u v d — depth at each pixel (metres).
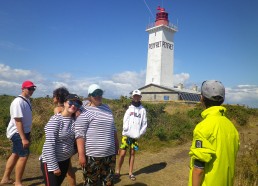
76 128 3.91
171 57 49.94
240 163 6.26
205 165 2.31
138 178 6.21
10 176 5.84
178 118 13.84
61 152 3.80
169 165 7.39
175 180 6.20
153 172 6.71
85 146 3.95
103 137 3.96
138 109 6.09
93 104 4.11
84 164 3.89
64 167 3.89
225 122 2.41
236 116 16.48
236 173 5.95
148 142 9.82
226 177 2.30
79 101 3.86
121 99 15.38
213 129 2.31
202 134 2.31
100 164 3.95
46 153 3.66
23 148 5.08
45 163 3.69
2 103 15.96
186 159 8.12
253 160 6.11
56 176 3.70
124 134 6.05
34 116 10.90
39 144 8.23
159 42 48.88
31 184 5.48
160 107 14.53
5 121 10.05
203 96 2.57
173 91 42.72
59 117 3.81
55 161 3.67
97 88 4.04
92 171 3.94
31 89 5.20
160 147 9.54
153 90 44.94
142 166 7.23
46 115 11.50
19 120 4.96
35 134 9.08
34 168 6.58
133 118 6.00
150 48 50.59
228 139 2.36
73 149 3.97
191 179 2.36
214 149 2.29
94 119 3.95
